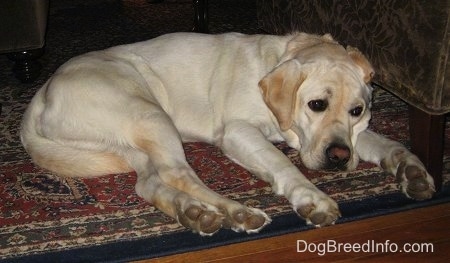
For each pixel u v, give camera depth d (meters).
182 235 1.28
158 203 1.30
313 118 1.36
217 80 1.50
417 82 1.36
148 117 1.37
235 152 1.42
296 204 1.28
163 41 1.56
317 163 1.35
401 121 1.66
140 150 1.39
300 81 1.36
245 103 1.45
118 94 1.41
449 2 1.26
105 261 1.22
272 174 1.35
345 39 1.60
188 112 1.53
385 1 1.42
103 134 1.40
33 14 1.88
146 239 1.27
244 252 1.23
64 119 1.41
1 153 1.60
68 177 1.48
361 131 1.43
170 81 1.53
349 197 1.36
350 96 1.35
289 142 1.45
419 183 1.33
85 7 2.98
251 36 1.53
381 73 1.47
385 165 1.40
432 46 1.30
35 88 1.96
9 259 1.23
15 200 1.40
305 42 1.46
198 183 1.31
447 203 1.34
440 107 1.33
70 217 1.34
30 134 1.46
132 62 1.52
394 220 1.30
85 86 1.41
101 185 1.45
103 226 1.31
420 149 1.41
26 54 1.95
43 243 1.27
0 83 2.01
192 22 2.63
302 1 1.79
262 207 1.34
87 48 2.31
